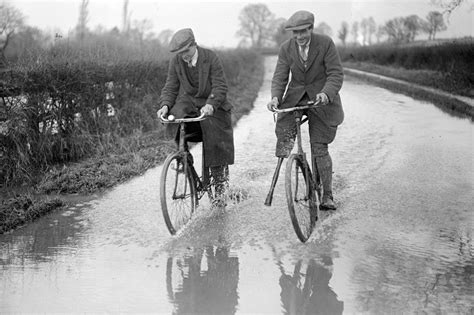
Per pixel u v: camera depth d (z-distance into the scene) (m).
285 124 5.67
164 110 5.58
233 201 6.25
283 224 5.63
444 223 5.59
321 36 5.60
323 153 5.82
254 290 4.21
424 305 3.91
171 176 5.82
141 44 14.52
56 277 4.43
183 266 4.66
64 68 8.23
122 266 4.66
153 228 5.56
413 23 32.31
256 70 33.19
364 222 5.65
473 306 3.89
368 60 37.66
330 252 4.91
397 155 8.56
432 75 22.97
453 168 7.72
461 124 11.75
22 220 5.73
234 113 13.43
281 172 7.58
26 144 7.46
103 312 3.87
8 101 7.40
